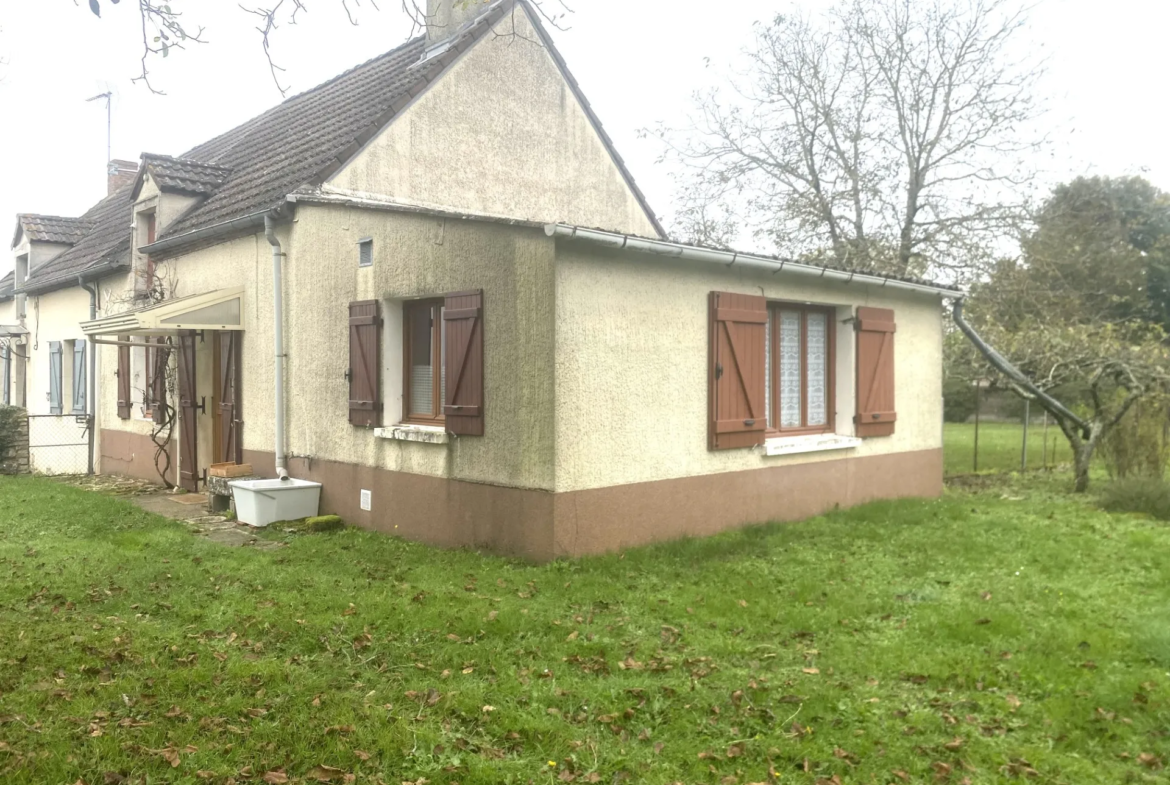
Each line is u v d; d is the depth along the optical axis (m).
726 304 8.43
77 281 14.96
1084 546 7.77
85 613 5.77
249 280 10.54
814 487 9.59
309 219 9.55
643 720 4.14
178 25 5.22
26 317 17.75
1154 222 33.03
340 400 9.20
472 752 3.83
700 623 5.57
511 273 7.27
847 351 10.09
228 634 5.35
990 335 14.30
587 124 13.22
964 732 3.99
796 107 19.34
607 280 7.34
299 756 3.74
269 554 7.70
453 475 7.85
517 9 12.08
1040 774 3.64
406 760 3.73
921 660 4.85
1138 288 28.69
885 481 10.64
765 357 9.12
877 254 18.41
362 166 10.20
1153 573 6.80
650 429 7.77
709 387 8.34
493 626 5.38
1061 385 13.66
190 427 11.91
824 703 4.28
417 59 13.20
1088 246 21.73
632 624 5.55
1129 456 11.68
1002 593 6.20
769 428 9.37
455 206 11.27
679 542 7.74
